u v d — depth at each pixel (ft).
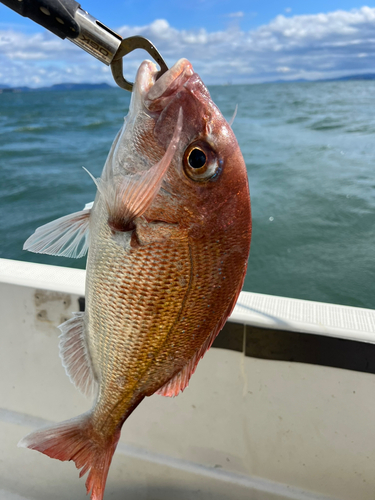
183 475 1.64
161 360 1.09
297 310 1.48
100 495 1.13
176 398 1.60
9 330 1.67
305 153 13.80
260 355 1.46
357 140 16.35
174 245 1.00
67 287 1.57
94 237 1.07
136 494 1.71
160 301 1.03
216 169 0.96
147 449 1.69
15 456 1.78
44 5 0.81
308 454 1.53
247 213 1.01
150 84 1.01
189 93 0.96
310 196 8.73
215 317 1.07
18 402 1.75
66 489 1.76
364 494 1.51
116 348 1.08
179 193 0.98
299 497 1.55
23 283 1.60
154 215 0.99
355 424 1.45
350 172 10.80
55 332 1.62
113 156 1.04
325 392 1.44
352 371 1.40
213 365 1.52
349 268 5.89
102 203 1.04
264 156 13.44
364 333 1.35
